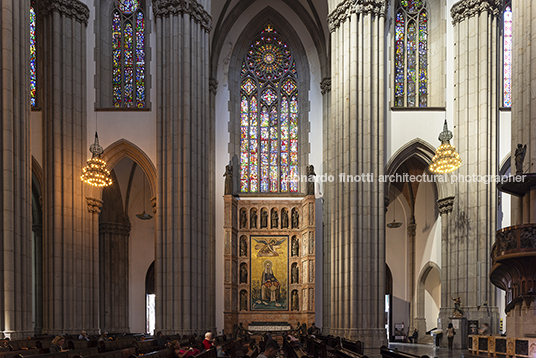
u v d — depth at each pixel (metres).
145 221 38.25
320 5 36.28
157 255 26.56
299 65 38.69
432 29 29.56
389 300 37.06
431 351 22.95
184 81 27.72
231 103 37.97
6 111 20.52
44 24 27.84
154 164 27.86
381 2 27.41
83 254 27.03
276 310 35.38
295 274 35.88
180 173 27.02
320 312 34.72
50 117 27.22
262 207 36.56
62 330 25.64
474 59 27.19
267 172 37.78
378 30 27.41
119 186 36.78
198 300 26.62
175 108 27.53
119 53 30.00
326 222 35.22
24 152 21.30
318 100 37.94
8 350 14.86
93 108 28.48
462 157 27.03
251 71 38.94
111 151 28.28
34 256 33.44
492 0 27.27
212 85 37.19
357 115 26.64
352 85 26.83
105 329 35.16
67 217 26.70
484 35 27.05
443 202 27.39
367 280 25.34
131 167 36.53
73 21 28.05
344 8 27.48
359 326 25.00
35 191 33.41
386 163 27.36
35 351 14.76
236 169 37.25
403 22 29.92
